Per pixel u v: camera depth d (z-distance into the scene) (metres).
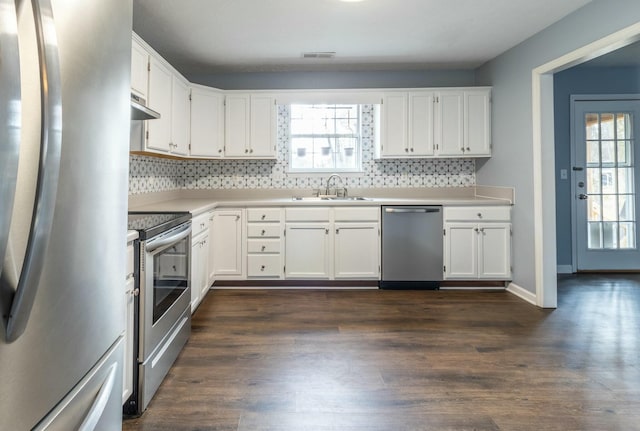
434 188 4.48
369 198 4.28
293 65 4.15
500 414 1.74
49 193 0.63
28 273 0.60
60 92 0.65
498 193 3.98
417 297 3.58
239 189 4.42
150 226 1.84
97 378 0.92
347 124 4.58
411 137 4.14
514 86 3.68
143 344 1.74
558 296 3.61
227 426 1.65
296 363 2.23
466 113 4.12
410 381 2.03
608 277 4.34
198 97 3.82
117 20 0.99
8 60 0.52
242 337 2.62
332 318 3.00
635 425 1.66
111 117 0.97
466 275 3.82
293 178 4.45
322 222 3.84
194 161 4.38
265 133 4.13
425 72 4.45
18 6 0.57
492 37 3.45
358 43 3.55
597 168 4.56
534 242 3.40
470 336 2.64
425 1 2.76
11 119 0.53
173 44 3.52
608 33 2.61
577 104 4.54
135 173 3.16
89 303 0.87
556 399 1.86
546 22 3.12
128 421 1.68
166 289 2.07
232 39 3.41
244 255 3.83
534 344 2.51
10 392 0.60
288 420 1.69
